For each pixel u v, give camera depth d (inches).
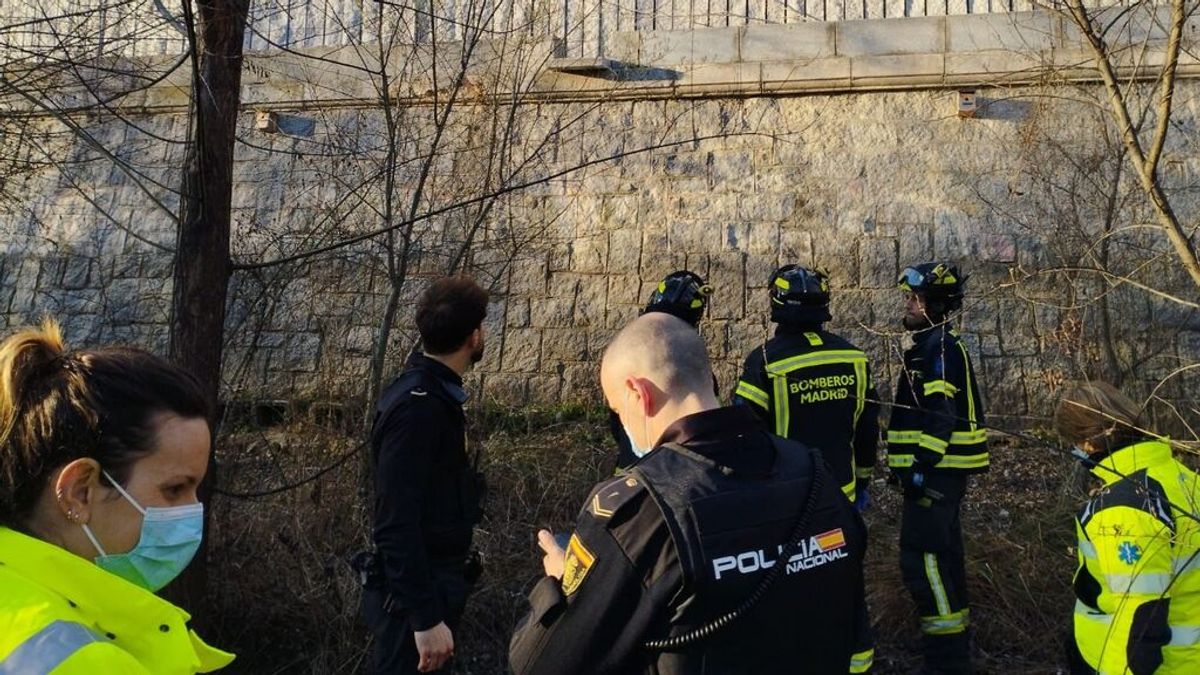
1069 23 283.7
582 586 71.9
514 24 292.5
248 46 323.3
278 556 177.6
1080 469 225.5
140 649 54.2
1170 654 103.2
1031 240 291.6
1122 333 266.2
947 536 166.9
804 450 81.0
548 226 297.4
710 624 68.1
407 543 112.0
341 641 169.5
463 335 121.0
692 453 74.5
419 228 244.8
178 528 58.5
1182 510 103.7
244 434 193.0
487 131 249.3
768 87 316.2
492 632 182.1
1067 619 181.2
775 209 310.7
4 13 215.0
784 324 163.9
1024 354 282.5
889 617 186.2
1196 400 255.1
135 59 233.0
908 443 170.4
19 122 177.5
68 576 52.2
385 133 262.7
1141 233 268.1
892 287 298.0
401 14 197.5
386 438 116.0
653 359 80.6
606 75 320.2
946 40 307.9
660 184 316.8
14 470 54.0
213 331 150.9
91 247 335.9
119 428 55.2
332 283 241.3
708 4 323.3
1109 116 275.9
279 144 319.3
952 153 305.1
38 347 57.8
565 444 244.2
